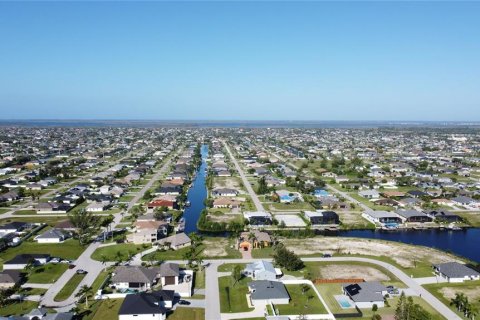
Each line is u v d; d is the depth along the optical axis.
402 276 101.25
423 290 93.19
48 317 75.06
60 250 115.75
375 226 147.12
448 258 114.88
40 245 120.25
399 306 80.12
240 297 88.12
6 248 117.19
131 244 121.38
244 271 102.19
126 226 140.00
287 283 94.62
